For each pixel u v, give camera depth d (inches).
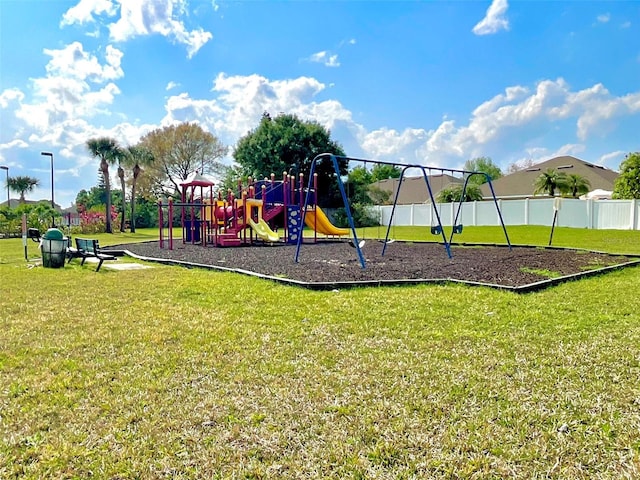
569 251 444.8
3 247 579.5
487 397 98.0
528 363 119.0
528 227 769.6
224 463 73.4
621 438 80.7
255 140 1208.2
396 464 73.5
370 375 110.9
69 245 401.7
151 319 167.0
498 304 192.2
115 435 81.5
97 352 127.7
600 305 191.3
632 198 765.3
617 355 125.0
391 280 247.9
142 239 784.9
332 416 89.4
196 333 147.7
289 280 247.4
